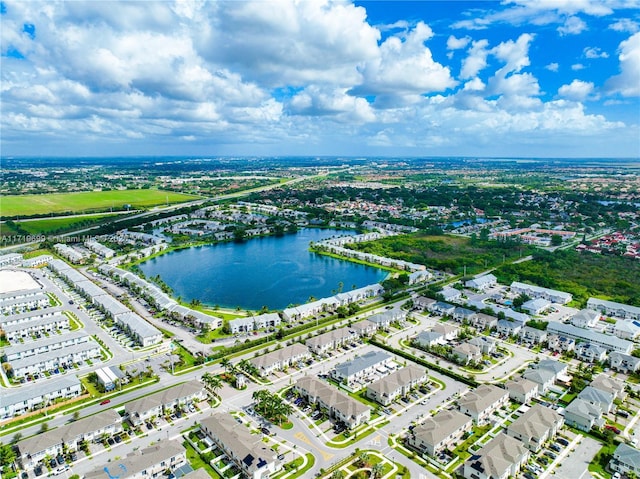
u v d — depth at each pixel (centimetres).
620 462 14588
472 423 17300
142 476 13988
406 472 14600
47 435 15462
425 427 16200
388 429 16925
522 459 14900
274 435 16412
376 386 19050
